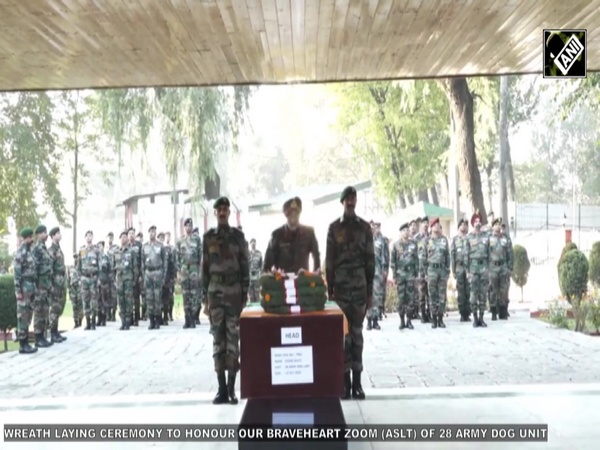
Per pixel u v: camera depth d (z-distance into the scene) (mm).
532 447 4508
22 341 10070
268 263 6059
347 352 6000
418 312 13469
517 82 27516
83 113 22250
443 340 10469
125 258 12703
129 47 6109
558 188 41281
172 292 14141
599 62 6922
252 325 3861
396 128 23922
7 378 8102
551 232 29156
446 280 12078
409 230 12016
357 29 5766
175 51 6289
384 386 7055
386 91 24016
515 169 39562
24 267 10125
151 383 7590
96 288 12766
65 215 23219
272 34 5848
